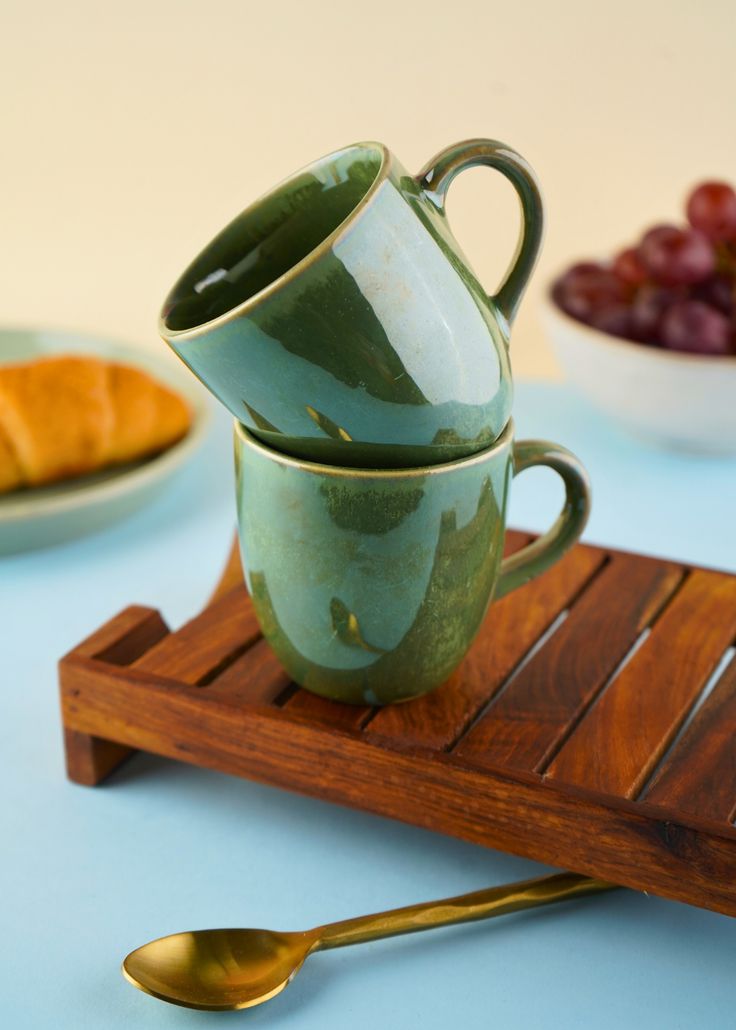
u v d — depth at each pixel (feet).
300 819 2.32
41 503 2.79
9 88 5.25
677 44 4.76
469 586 2.20
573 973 2.12
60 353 3.42
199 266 2.18
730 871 2.08
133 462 3.09
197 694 2.28
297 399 2.07
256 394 2.08
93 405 2.99
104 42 5.11
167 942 2.11
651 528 2.96
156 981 2.07
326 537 2.15
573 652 2.39
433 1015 2.07
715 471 3.17
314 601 2.19
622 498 3.05
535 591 2.52
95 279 5.56
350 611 2.18
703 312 3.07
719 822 2.09
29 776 2.38
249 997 2.05
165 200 5.36
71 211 5.44
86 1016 2.06
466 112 5.06
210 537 2.95
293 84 5.10
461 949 2.15
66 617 2.71
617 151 5.03
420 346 2.04
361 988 2.10
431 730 2.23
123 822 2.31
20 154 5.36
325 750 2.23
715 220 3.17
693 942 2.16
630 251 3.29
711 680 2.49
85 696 2.32
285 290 2.00
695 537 2.93
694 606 2.49
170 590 2.78
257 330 2.02
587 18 4.80
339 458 2.13
